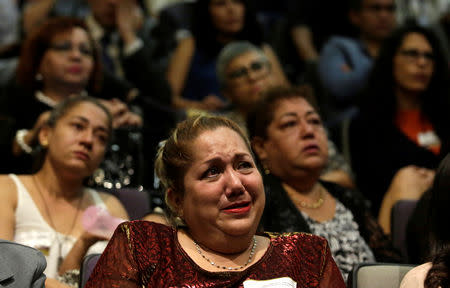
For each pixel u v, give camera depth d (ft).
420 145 13.24
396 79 13.75
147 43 18.39
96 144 9.82
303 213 9.46
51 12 18.01
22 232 9.20
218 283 6.31
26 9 18.10
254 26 17.11
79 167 9.61
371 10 17.57
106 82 14.24
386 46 13.96
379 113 13.70
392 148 13.25
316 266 6.87
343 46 17.28
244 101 13.55
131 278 6.34
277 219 9.20
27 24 17.76
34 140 11.34
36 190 9.57
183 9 18.74
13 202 9.30
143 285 6.40
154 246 6.56
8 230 8.95
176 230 6.86
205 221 6.49
